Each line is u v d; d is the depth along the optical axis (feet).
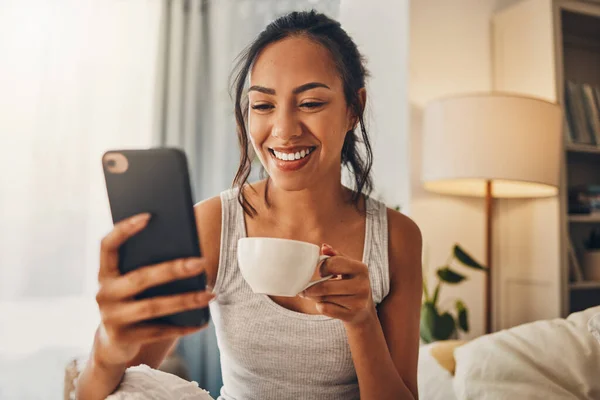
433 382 3.95
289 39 2.75
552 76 6.18
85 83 7.39
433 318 5.52
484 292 6.85
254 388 3.08
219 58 8.21
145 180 1.91
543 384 3.26
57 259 7.11
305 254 2.00
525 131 5.28
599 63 7.25
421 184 6.58
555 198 6.04
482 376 3.51
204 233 3.19
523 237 6.44
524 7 6.62
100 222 7.34
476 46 7.02
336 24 3.01
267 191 3.25
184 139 8.04
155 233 1.90
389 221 3.33
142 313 1.81
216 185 8.09
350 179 3.62
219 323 3.14
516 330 3.82
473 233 6.85
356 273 2.23
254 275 2.05
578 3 6.37
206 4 8.32
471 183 6.50
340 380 3.03
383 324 3.21
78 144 7.30
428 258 6.55
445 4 6.85
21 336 6.88
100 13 7.54
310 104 2.68
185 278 1.89
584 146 6.20
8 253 6.91
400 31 6.77
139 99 7.70
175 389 2.37
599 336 3.34
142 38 7.76
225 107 8.16
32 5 7.17
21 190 7.02
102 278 1.90
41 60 7.18
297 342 2.93
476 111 5.35
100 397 2.23
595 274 6.19
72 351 7.07
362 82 3.20
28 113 7.09
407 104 6.59
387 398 2.58
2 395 6.72
